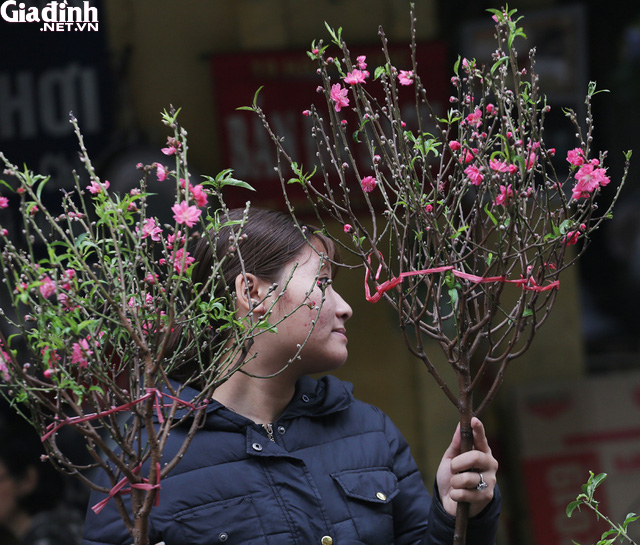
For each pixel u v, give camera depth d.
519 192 2.30
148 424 2.18
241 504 2.58
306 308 2.62
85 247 2.25
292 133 6.84
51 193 6.16
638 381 7.72
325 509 2.63
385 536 2.71
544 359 7.71
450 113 2.42
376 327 7.32
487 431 7.62
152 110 6.61
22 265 2.14
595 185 2.30
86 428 2.20
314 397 2.84
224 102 6.76
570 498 7.45
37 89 6.26
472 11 7.24
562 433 7.53
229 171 2.23
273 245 2.64
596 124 7.68
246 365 2.70
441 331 2.45
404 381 7.39
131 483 2.21
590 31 7.59
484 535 2.59
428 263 2.42
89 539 2.59
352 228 2.42
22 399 2.15
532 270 2.37
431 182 2.41
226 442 2.66
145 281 2.25
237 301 2.64
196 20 6.71
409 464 2.96
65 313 2.14
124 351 2.36
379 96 6.79
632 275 8.12
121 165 6.41
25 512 5.98
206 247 2.68
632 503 7.43
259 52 6.80
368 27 7.02
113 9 6.47
